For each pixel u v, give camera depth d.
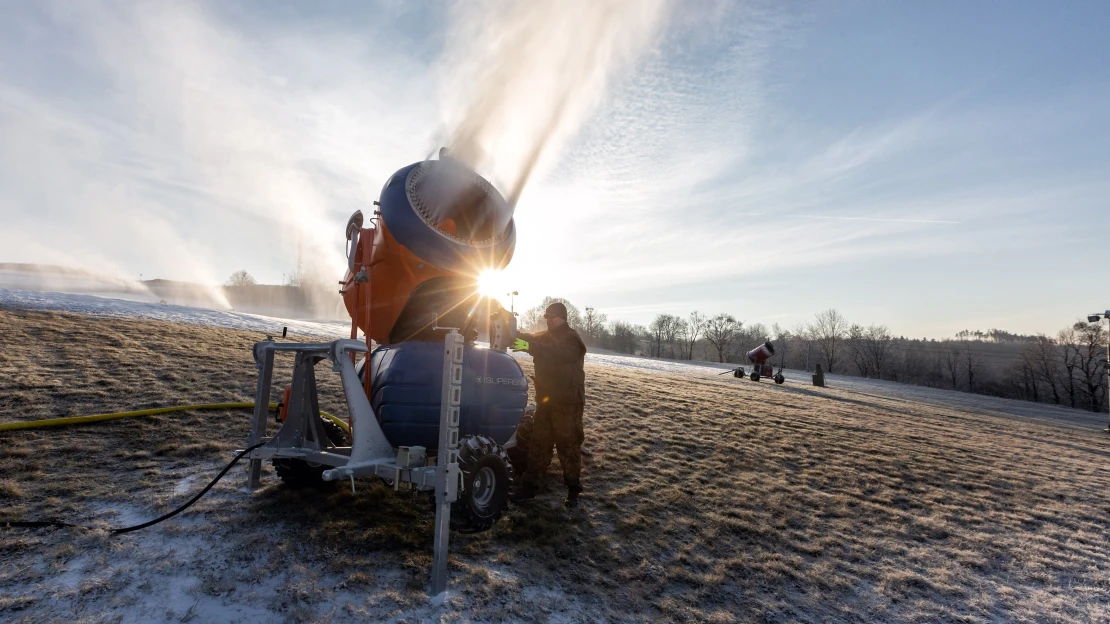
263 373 4.75
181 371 9.23
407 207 4.39
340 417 7.57
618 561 4.46
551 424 5.23
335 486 5.01
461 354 3.64
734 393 18.48
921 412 21.34
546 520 5.02
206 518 4.14
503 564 4.09
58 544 3.53
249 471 4.77
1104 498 8.62
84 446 5.43
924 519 6.49
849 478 7.95
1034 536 6.31
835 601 4.28
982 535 6.15
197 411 7.02
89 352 9.76
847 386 40.41
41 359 8.78
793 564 4.85
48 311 13.85
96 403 6.87
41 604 2.92
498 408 4.42
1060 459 12.52
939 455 10.66
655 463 7.60
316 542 3.95
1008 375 95.62
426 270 4.43
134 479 4.79
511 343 4.81
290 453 4.36
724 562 4.72
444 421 3.54
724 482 7.07
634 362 38.69
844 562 5.03
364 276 4.53
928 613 4.24
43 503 4.10
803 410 15.60
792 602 4.18
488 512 3.97
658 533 5.15
